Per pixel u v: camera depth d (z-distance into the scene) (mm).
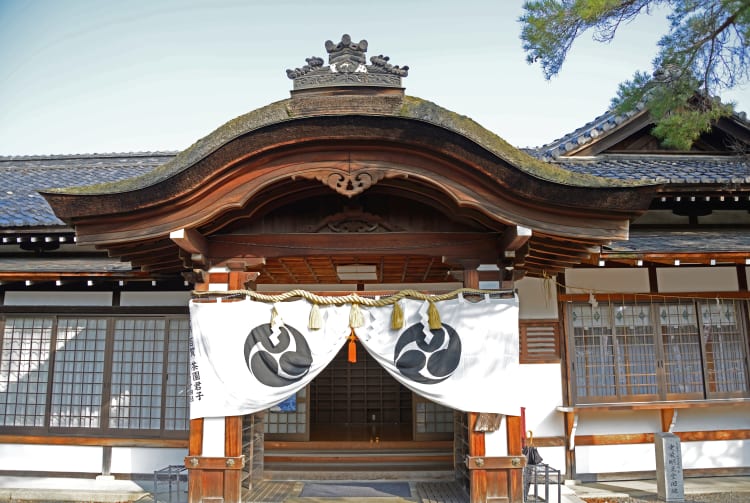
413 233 6281
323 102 5785
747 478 8352
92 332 8773
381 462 8883
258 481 8016
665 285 8680
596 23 7266
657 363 8539
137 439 8414
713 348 8633
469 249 6309
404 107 5828
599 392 8422
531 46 7598
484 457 6016
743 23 6668
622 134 10867
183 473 8250
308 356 6113
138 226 5801
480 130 5832
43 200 10477
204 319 6145
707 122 7543
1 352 8805
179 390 8492
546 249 6457
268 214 6414
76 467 8445
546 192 5602
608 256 7590
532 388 8383
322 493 7328
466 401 6035
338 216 6344
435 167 5645
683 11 7133
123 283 8586
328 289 9133
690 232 9211
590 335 8570
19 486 8109
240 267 6316
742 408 8602
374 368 12891
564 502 7129
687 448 8469
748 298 8680
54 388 8672
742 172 9555
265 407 6047
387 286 9109
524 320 8523
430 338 6133
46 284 8852
